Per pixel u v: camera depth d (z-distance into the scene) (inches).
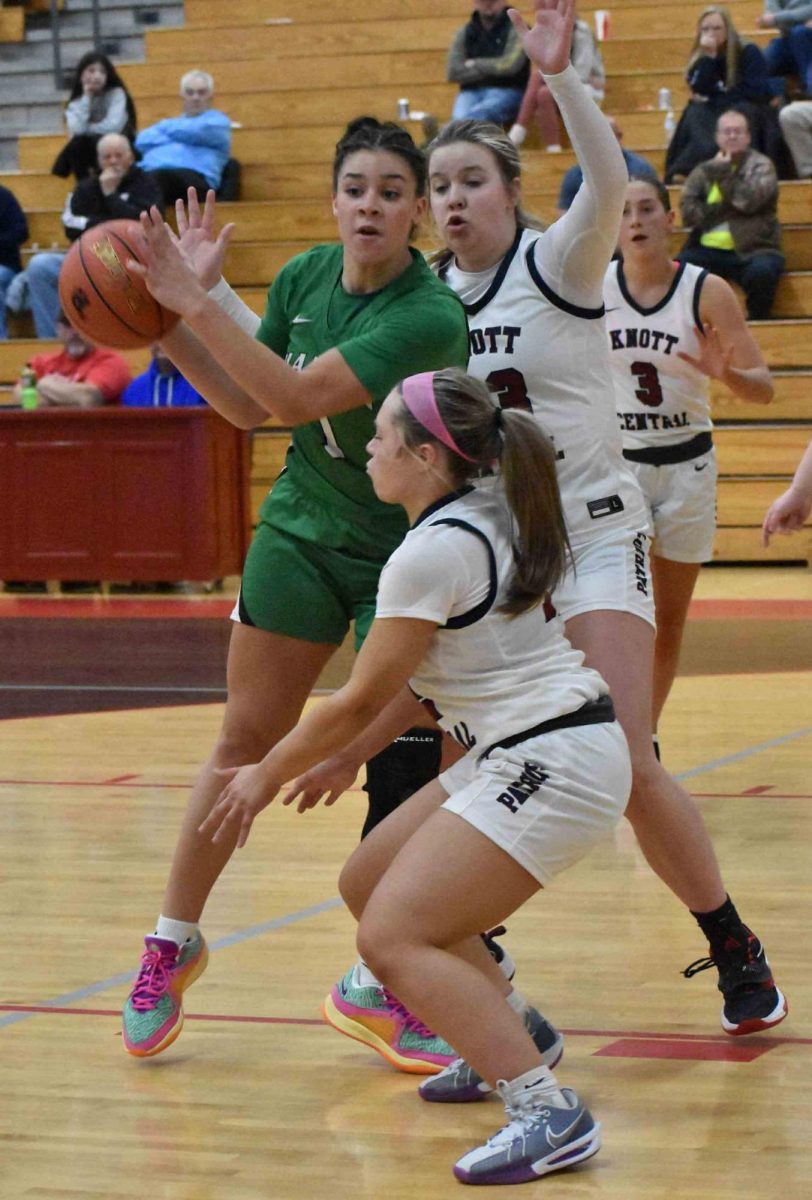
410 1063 180.9
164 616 594.6
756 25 808.9
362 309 185.6
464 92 776.9
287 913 241.9
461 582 155.5
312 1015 199.6
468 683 159.5
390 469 161.6
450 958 154.0
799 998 199.8
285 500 192.1
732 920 188.2
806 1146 156.6
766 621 542.6
